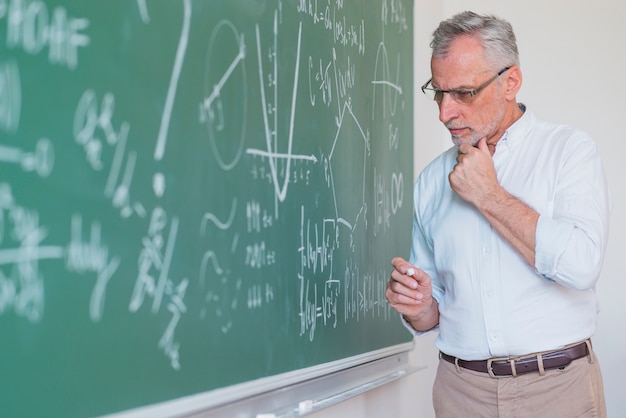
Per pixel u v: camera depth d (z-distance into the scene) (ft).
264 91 5.83
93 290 4.13
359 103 7.73
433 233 6.70
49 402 3.88
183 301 4.87
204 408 5.10
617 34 12.41
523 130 6.21
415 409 10.73
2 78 3.60
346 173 7.41
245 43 5.56
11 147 3.65
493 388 6.15
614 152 12.48
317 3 6.73
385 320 8.51
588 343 6.08
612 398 12.46
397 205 8.83
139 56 4.46
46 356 3.85
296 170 6.36
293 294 6.34
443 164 6.87
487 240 6.20
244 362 5.60
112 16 4.25
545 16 12.72
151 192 4.57
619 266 12.44
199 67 5.01
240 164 5.50
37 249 3.79
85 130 4.07
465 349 6.29
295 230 6.35
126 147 4.36
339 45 7.22
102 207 4.19
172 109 4.75
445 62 5.88
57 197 3.90
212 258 5.17
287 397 6.39
